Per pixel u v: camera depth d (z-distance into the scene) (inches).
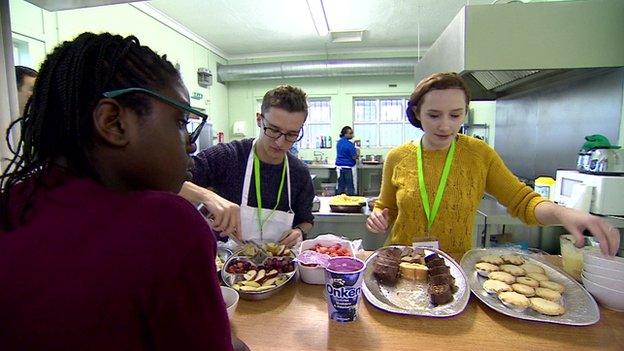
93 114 12.4
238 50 234.1
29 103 13.7
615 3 66.1
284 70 225.1
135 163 13.2
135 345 11.2
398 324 27.7
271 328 27.1
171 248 11.4
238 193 51.4
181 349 11.8
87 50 13.1
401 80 241.6
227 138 252.4
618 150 63.6
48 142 13.3
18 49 97.4
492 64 69.4
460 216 45.5
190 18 169.9
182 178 15.0
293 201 54.9
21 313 10.6
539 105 102.0
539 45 68.5
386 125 254.2
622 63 67.5
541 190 81.6
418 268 34.7
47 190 12.1
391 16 169.0
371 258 38.5
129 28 141.9
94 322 10.6
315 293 33.3
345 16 168.6
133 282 10.7
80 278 10.6
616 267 29.0
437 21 175.9
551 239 82.6
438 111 42.9
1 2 31.0
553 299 29.8
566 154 89.1
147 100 12.9
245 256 37.3
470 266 37.5
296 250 41.3
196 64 200.4
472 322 27.9
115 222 11.3
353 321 27.9
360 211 94.5
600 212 61.9
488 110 152.6
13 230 11.2
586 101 81.4
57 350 10.7
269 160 52.0
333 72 222.1
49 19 104.3
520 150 113.4
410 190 47.0
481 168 45.9
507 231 84.0
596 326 27.0
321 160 254.1
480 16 69.0
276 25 181.8
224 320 13.1
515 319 28.1
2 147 29.5
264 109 46.9
